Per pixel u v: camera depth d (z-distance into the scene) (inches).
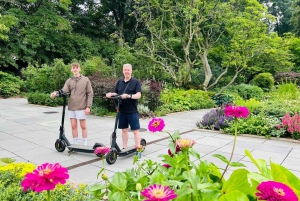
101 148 68.6
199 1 480.1
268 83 649.6
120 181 54.6
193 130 247.3
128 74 151.6
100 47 837.2
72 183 109.0
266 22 547.5
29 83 478.0
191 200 48.7
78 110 165.0
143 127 255.0
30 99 447.2
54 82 441.4
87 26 887.1
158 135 218.4
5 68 668.1
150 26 553.0
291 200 34.1
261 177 46.8
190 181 46.9
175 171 57.6
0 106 408.8
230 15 490.6
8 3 684.1
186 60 526.6
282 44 564.1
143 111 324.8
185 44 527.5
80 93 164.1
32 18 667.4
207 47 542.9
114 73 462.3
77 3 864.3
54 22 684.1
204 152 169.6
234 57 515.5
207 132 239.0
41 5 704.4
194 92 465.4
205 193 49.3
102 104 339.9
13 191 85.1
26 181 42.7
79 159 150.4
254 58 564.1
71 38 770.8
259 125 221.9
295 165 145.6
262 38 482.3
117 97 139.9
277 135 209.6
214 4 489.4
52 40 714.8
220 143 195.5
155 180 55.9
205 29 575.8
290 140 202.2
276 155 165.2
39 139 198.2
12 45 631.2
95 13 901.2
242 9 579.8
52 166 45.3
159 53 620.4
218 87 619.2
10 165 107.8
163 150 171.5
